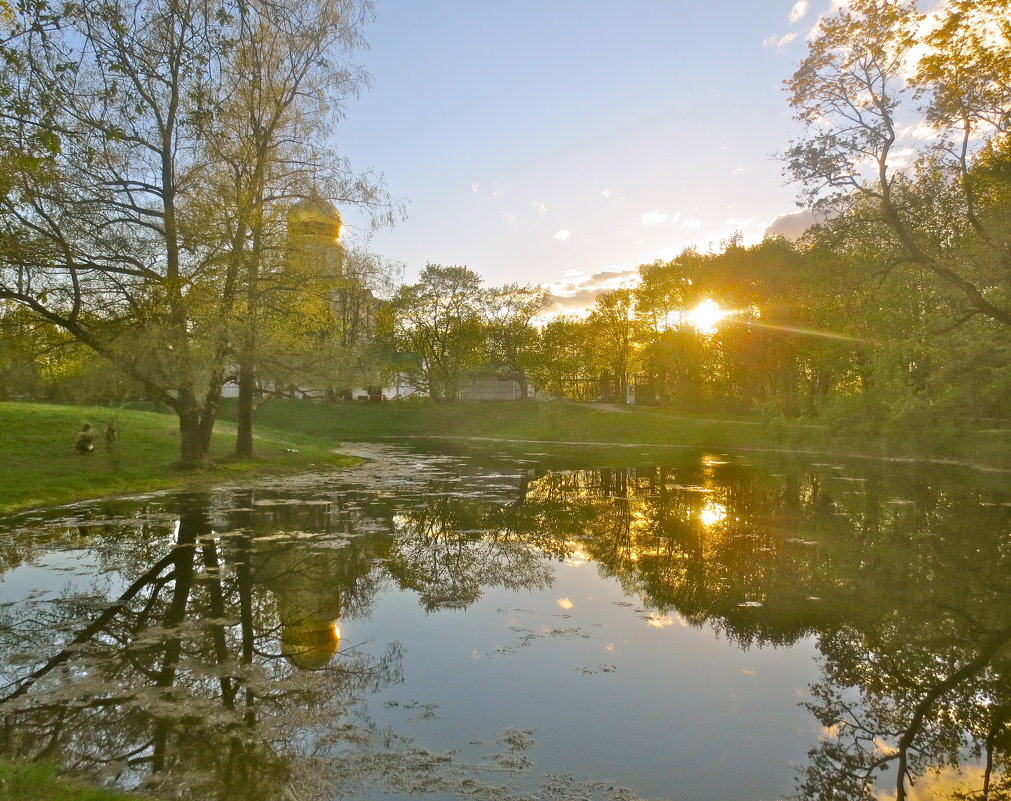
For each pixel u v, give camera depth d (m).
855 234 21.20
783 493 21.48
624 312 67.12
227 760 5.29
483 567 11.61
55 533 13.36
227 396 61.34
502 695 6.61
